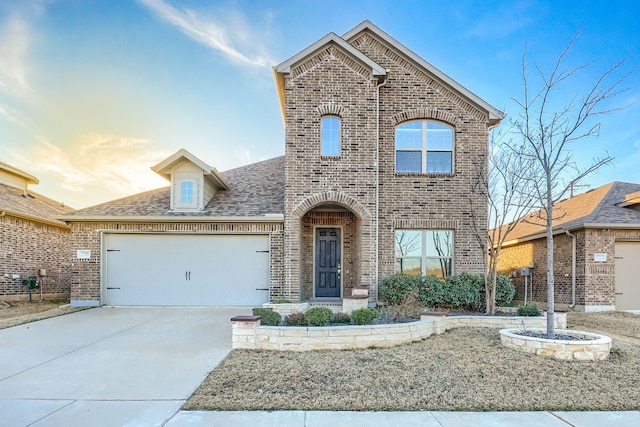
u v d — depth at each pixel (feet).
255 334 21.80
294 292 36.37
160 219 38.50
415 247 38.45
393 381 16.37
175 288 39.22
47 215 52.44
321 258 41.78
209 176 41.09
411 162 39.11
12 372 18.03
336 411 13.58
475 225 38.04
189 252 39.52
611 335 27.02
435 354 20.44
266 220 38.01
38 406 14.08
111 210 40.45
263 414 13.32
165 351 21.63
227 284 39.24
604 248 42.11
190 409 13.70
